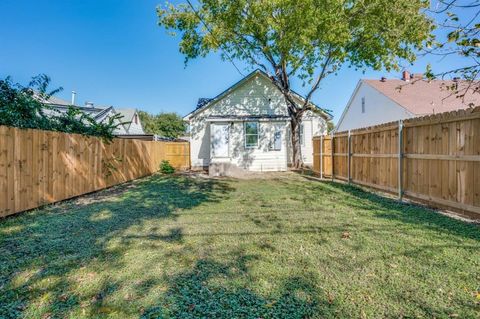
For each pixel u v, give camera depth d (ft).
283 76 46.37
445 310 6.63
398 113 59.41
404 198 19.60
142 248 10.87
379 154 22.85
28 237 12.22
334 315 6.55
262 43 42.27
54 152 19.74
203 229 13.37
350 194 22.48
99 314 6.69
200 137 52.16
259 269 8.95
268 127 48.29
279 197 21.75
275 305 6.98
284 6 35.19
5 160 15.51
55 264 9.45
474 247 10.27
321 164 36.11
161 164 46.85
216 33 38.60
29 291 7.74
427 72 9.75
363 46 40.42
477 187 13.51
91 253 10.39
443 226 12.95
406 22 26.07
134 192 25.25
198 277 8.46
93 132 27.07
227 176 39.40
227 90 51.19
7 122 18.45
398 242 10.99
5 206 15.46
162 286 7.95
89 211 17.31
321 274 8.54
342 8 35.42
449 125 15.29
